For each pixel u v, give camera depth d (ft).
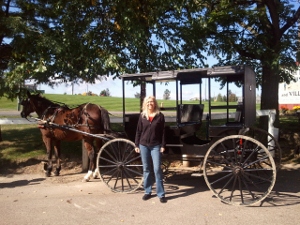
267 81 32.81
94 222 15.06
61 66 25.44
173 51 26.58
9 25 25.05
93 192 20.15
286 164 27.17
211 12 28.94
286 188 20.15
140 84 25.90
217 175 23.65
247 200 17.60
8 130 38.50
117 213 16.19
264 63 29.81
